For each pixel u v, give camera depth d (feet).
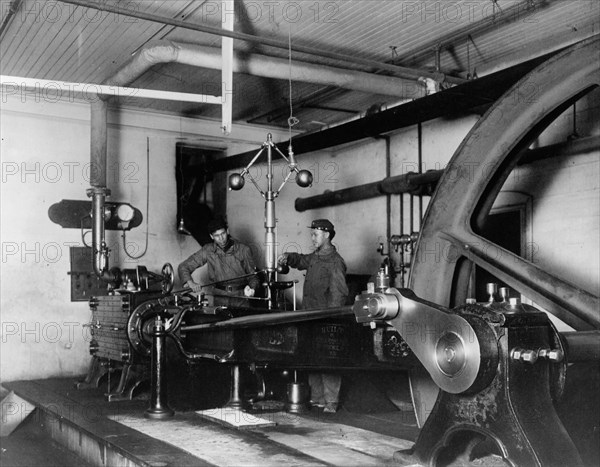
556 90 10.94
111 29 17.22
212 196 26.66
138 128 23.99
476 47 18.98
